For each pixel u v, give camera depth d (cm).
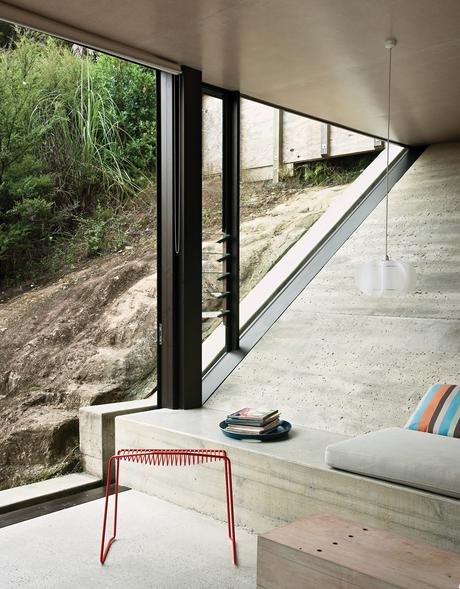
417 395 394
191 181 434
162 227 441
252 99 514
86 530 326
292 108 546
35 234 873
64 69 921
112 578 271
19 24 339
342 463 297
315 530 238
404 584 192
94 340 779
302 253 636
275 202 927
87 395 712
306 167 927
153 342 754
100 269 876
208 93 478
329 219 685
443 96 510
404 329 467
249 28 366
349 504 292
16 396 735
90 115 936
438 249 554
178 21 355
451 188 629
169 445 376
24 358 764
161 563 287
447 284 504
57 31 354
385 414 386
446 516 259
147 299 791
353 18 352
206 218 482
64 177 909
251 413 361
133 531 326
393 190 672
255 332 527
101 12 341
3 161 870
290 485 315
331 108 547
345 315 509
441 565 206
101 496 387
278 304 561
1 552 296
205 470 354
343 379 434
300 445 345
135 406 445
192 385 438
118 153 949
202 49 400
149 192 970
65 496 386
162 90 441
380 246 591
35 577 270
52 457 664
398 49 401
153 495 386
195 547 307
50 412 705
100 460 420
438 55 412
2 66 880
